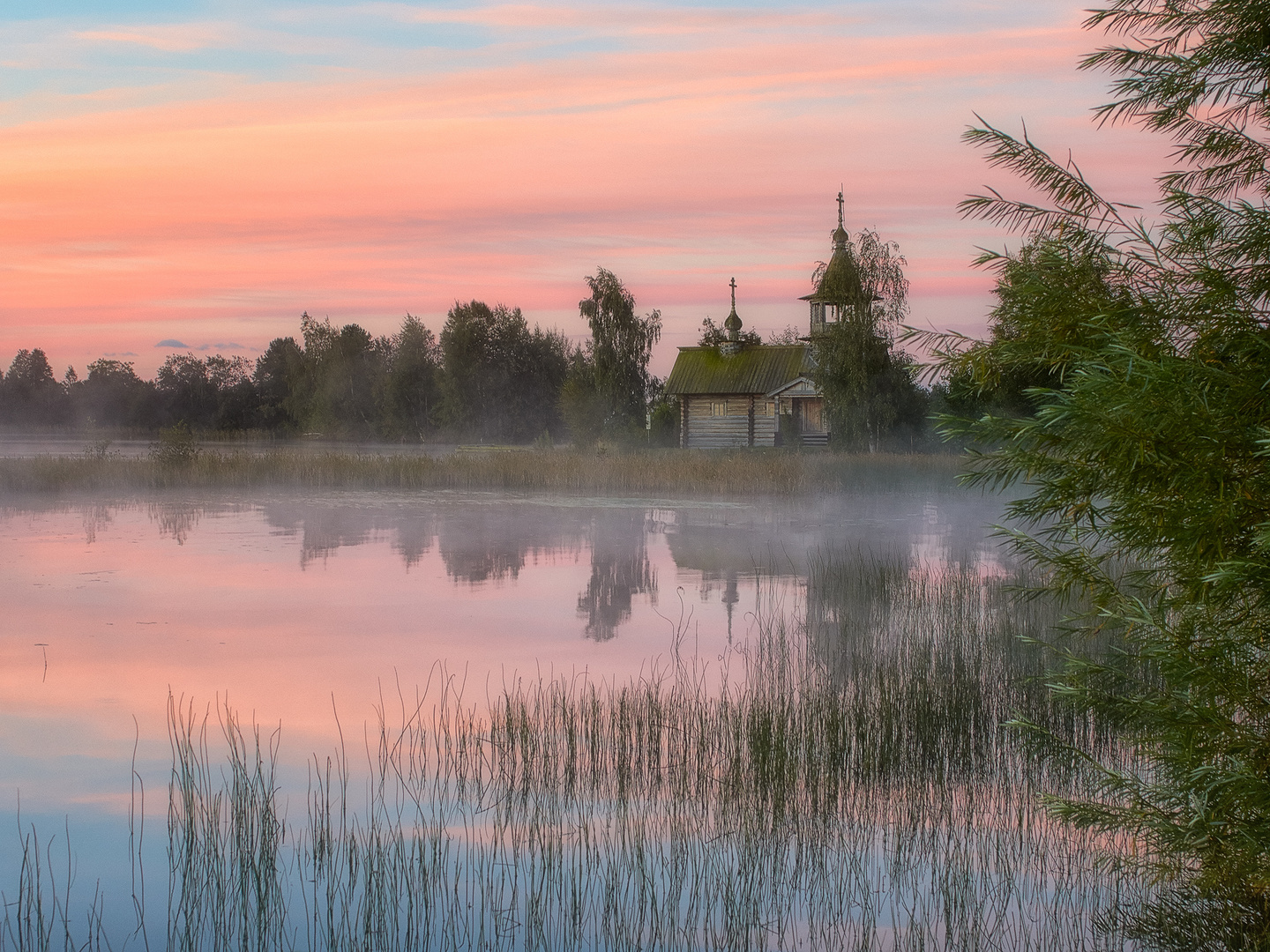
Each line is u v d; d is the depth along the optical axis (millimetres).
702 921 5711
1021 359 5332
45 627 13148
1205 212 5098
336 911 5812
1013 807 7312
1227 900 5484
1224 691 4941
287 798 7391
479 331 84188
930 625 12648
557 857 6434
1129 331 4871
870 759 7941
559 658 11602
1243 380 4547
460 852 6535
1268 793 4707
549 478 34812
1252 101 5094
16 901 5926
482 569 18141
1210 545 4523
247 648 12031
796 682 10203
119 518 25562
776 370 56656
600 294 61781
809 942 5531
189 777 6902
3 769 8000
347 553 19938
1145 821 5344
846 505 29891
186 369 112500
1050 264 5125
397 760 8109
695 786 7531
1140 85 5266
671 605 14812
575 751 8188
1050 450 5301
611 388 61031
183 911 5848
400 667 11117
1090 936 5543
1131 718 5512
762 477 32656
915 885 6184
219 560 18953
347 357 96125
